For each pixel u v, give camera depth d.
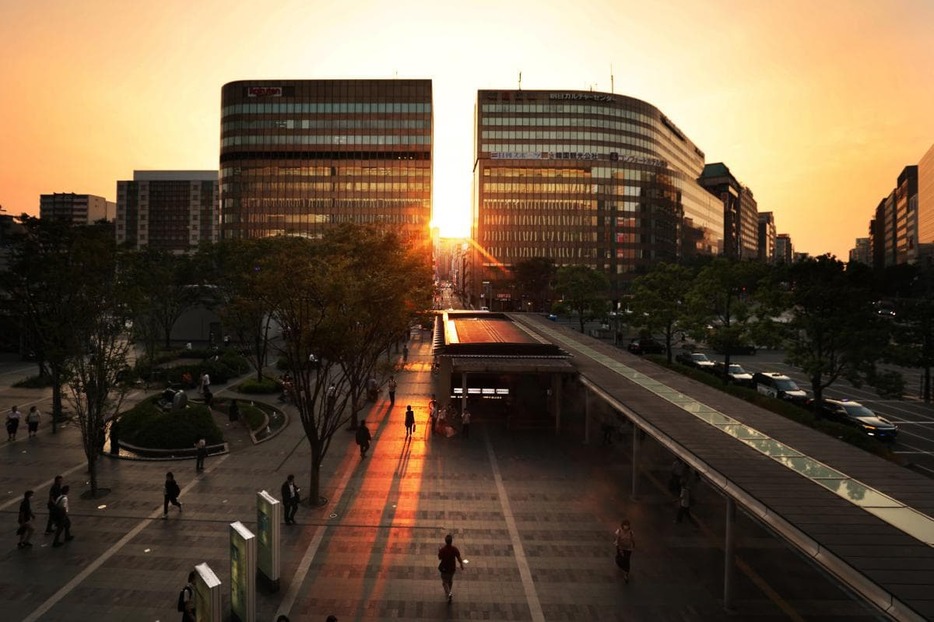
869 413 31.62
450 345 34.81
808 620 13.72
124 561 16.30
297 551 17.08
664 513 20.44
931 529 10.86
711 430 17.86
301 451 27.28
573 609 14.11
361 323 21.86
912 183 178.00
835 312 30.36
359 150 148.00
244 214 148.50
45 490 21.72
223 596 14.71
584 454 27.73
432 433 30.97
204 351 54.44
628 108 158.00
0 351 56.94
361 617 13.70
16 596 14.41
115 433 26.09
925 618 7.93
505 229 152.62
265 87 148.00
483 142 153.12
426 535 18.31
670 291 51.19
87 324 22.75
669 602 14.48
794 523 11.04
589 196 154.00
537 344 35.00
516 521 19.52
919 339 40.28
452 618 13.69
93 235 28.62
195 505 20.45
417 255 31.70
